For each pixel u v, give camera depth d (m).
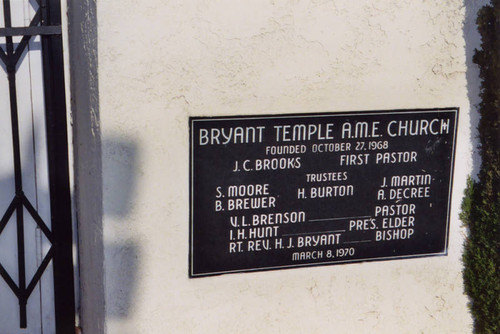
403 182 3.74
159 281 3.47
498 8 3.57
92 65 3.29
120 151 3.31
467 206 3.82
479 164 3.82
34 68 3.70
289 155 3.56
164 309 3.50
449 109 3.73
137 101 3.29
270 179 3.55
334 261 3.71
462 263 3.89
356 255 3.74
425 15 3.61
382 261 3.78
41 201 3.80
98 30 3.19
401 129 3.69
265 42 3.43
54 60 3.69
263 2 3.39
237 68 3.41
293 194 3.60
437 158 3.77
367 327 3.81
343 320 3.77
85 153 3.53
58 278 3.85
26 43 3.65
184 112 3.38
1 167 3.74
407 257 3.81
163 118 3.35
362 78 3.59
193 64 3.35
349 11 3.51
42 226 3.80
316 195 3.63
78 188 3.75
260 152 3.52
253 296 3.62
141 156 3.35
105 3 3.18
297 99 3.52
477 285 3.84
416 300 3.86
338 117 3.59
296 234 3.63
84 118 3.50
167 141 3.37
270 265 3.62
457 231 3.86
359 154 3.66
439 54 3.67
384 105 3.65
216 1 3.32
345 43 3.53
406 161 3.73
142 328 3.48
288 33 3.45
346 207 3.68
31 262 3.85
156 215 3.42
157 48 3.28
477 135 3.79
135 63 3.26
